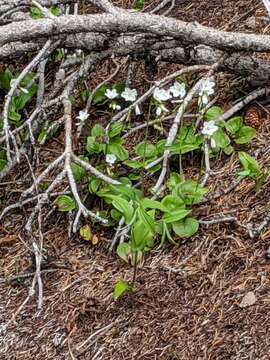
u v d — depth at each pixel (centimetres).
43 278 100
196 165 108
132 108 107
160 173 107
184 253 97
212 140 102
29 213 110
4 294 100
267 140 108
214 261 95
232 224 99
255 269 93
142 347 89
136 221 92
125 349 89
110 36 108
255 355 84
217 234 98
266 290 90
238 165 105
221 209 101
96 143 109
